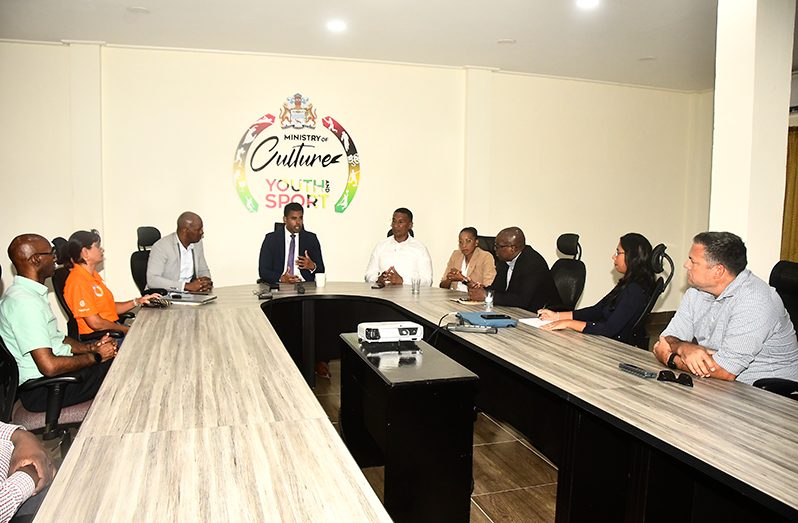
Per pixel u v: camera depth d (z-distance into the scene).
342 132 5.30
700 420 1.46
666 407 1.55
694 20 4.09
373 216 5.46
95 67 4.65
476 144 5.59
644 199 6.43
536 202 5.98
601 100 6.12
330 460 1.17
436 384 1.91
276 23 4.19
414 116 5.49
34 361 2.19
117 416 1.41
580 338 2.44
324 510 0.97
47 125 4.68
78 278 2.95
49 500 0.99
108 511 0.95
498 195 5.84
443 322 2.77
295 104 5.16
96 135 4.70
